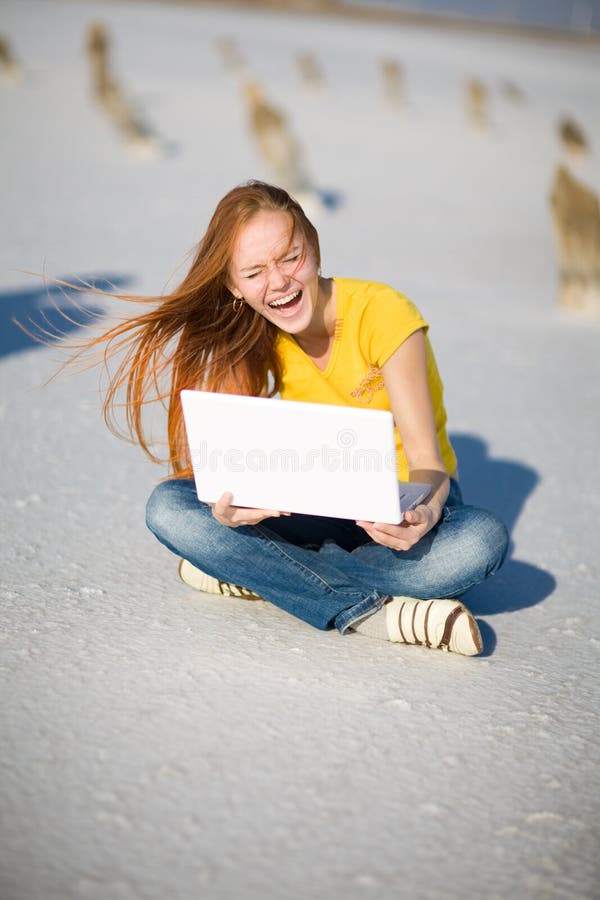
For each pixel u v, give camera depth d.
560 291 10.38
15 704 3.03
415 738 2.97
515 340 8.80
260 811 2.60
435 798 2.70
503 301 10.41
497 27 99.88
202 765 2.78
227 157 19.75
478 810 2.66
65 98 25.31
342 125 26.77
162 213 14.13
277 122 15.73
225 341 3.69
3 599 3.75
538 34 97.06
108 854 2.41
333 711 3.09
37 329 8.02
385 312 3.48
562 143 23.36
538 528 4.91
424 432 3.40
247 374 3.74
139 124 19.77
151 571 4.12
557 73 52.03
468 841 2.54
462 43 70.31
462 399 7.06
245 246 3.31
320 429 3.00
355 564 3.50
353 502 3.08
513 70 51.22
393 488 2.99
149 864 2.38
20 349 7.48
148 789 2.66
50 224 12.68
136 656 3.36
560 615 3.95
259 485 3.18
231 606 3.81
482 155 24.12
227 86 30.84
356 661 3.42
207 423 3.15
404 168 20.97
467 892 2.36
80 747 2.83
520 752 2.94
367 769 2.80
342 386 3.62
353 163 20.86
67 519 4.63
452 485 3.79
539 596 4.13
